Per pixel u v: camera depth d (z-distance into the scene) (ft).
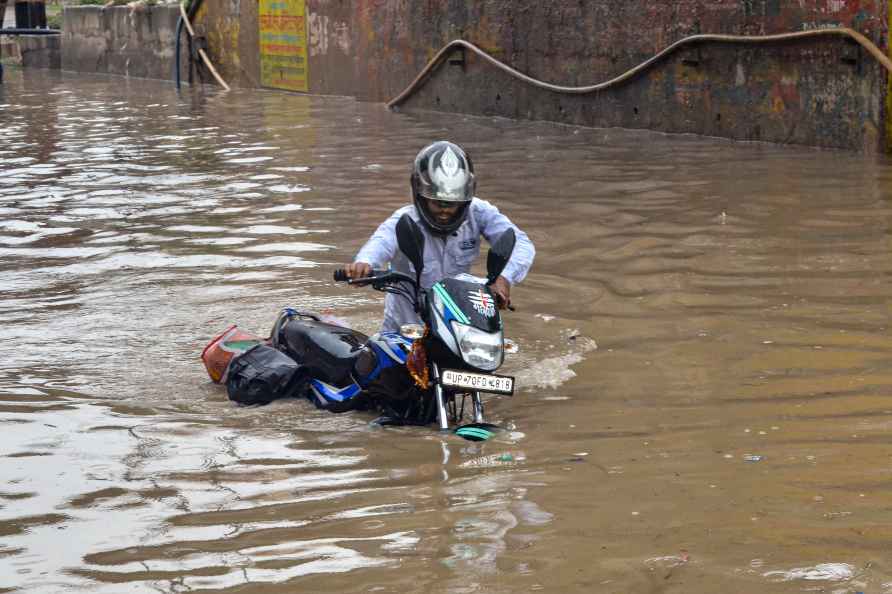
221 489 15.97
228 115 72.74
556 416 19.06
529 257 20.36
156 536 14.28
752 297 25.99
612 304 26.21
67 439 18.54
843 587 11.98
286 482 16.15
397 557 13.21
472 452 17.25
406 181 44.01
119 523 14.79
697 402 19.34
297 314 23.17
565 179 42.65
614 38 57.67
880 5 44.32
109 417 19.76
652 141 52.49
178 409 20.36
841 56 46.09
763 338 22.94
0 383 21.86
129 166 51.39
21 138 63.21
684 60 53.57
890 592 11.82
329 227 36.09
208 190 43.93
